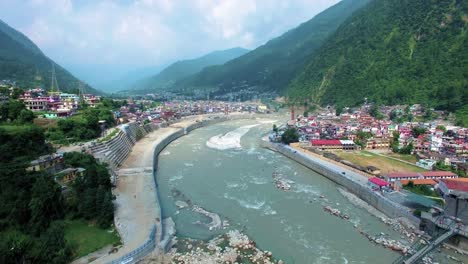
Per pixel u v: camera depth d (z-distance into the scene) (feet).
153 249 187.01
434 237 198.29
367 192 274.98
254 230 220.64
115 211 230.68
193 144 540.11
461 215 208.64
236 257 185.26
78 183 235.20
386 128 520.83
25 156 271.69
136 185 290.76
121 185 290.15
